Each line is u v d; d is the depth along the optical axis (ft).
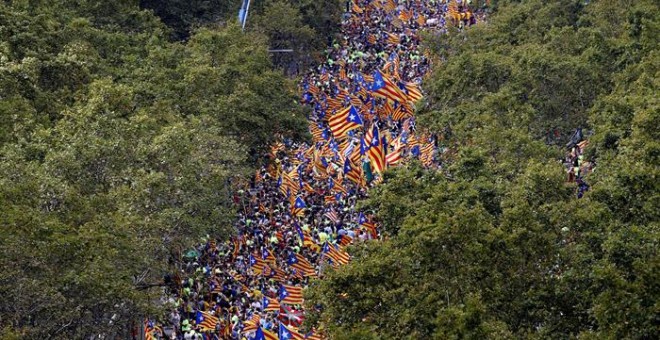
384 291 615.98
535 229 644.69
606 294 596.70
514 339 588.91
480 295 610.24
